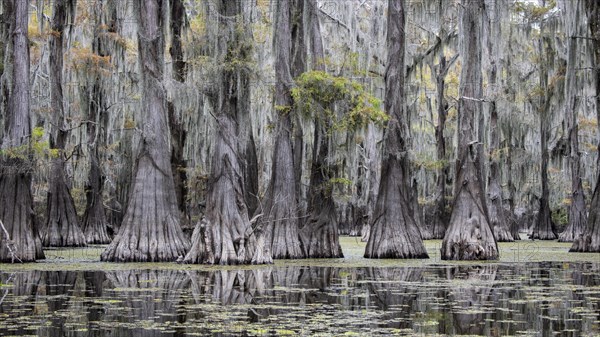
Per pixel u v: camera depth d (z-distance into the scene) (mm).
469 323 11375
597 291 15891
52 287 16578
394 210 27844
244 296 14812
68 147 39969
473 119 26688
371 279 18703
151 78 25781
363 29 46531
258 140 38500
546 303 13812
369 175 47469
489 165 48094
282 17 27641
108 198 45844
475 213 26656
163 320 11625
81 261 24953
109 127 40094
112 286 16734
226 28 24188
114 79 37719
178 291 15734
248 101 24812
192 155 34719
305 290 16016
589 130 52594
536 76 52000
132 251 24562
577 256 29375
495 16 30828
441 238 49312
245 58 24516
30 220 24688
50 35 35531
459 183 26719
